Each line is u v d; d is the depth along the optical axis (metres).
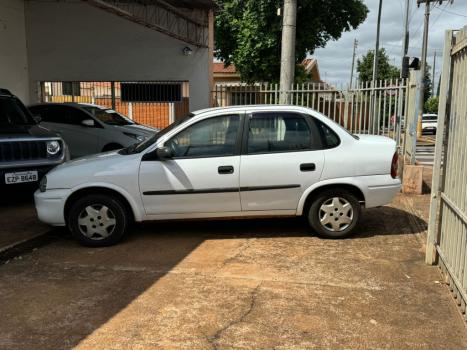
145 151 5.95
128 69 15.09
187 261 5.39
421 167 8.92
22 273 5.11
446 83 4.82
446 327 3.86
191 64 14.98
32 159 7.61
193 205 5.92
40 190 6.03
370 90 10.78
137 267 5.23
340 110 11.37
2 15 13.88
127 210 6.04
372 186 5.99
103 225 5.93
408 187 9.01
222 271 5.07
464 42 4.20
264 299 4.38
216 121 5.98
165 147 5.89
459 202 4.27
